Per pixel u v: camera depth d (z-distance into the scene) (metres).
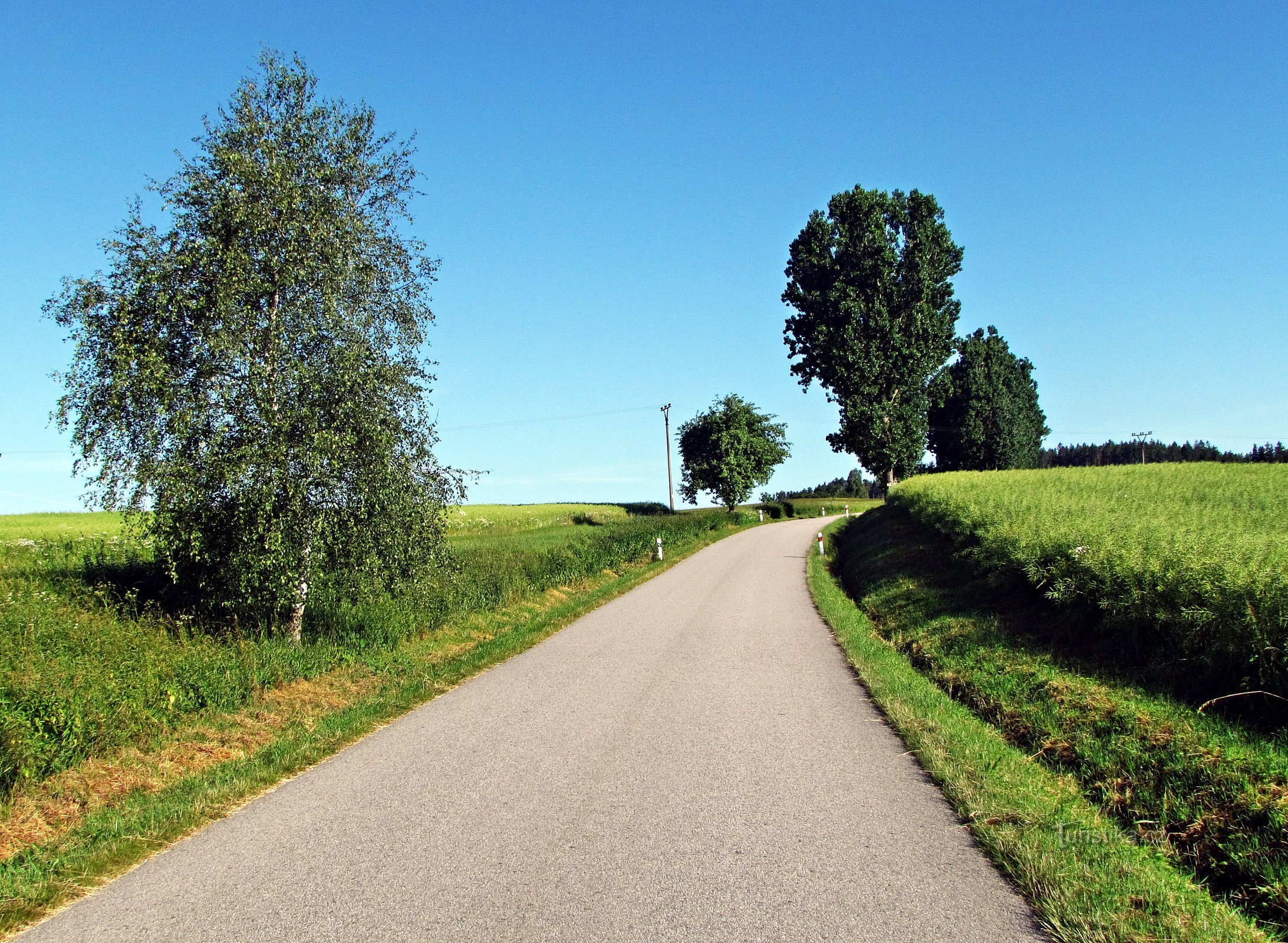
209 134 12.21
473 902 4.22
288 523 11.70
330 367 12.15
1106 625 9.38
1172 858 5.34
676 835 5.11
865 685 9.81
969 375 71.06
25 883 4.71
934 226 49.62
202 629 11.34
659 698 9.29
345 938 3.86
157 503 11.17
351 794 6.18
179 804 6.03
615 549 28.28
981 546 15.63
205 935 3.94
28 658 8.45
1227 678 7.32
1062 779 6.73
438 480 13.73
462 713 8.85
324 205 12.42
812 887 4.30
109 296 11.26
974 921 3.88
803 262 51.00
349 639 12.68
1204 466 31.73
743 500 69.00
